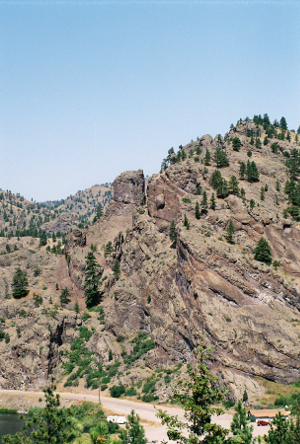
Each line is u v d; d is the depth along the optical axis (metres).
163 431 93.38
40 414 55.25
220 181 162.75
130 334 150.25
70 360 145.62
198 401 44.91
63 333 153.88
